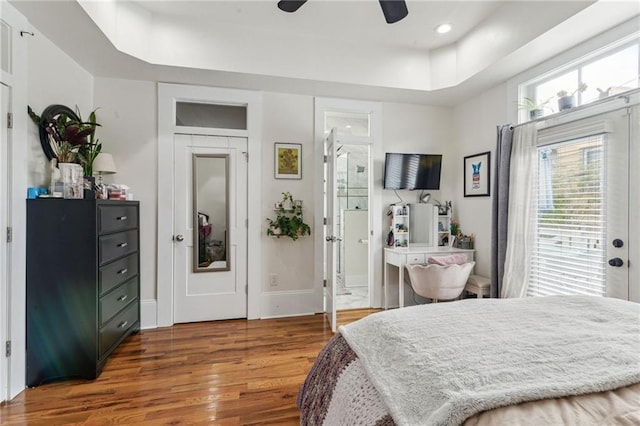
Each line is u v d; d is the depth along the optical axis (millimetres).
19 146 2047
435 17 2770
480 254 3465
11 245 1993
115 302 2516
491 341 1136
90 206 2201
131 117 3119
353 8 2639
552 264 2543
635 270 2027
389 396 938
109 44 2457
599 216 2217
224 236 3373
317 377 1426
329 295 3326
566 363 977
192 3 2609
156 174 3186
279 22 2865
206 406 1896
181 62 2820
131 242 2852
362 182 4605
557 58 2580
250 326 3201
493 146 3297
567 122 2424
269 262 3475
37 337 2123
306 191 3562
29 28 2188
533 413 765
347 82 3189
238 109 3479
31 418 1784
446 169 3934
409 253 3373
